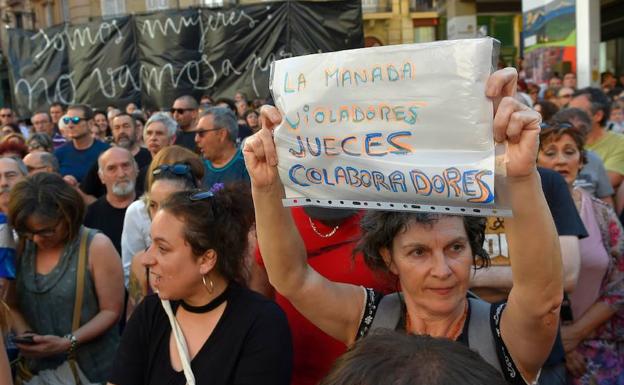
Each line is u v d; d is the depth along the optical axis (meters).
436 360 0.93
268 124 1.65
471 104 1.38
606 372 3.10
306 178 1.60
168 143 5.47
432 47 1.42
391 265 1.82
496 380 0.93
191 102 6.71
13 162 4.04
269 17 8.55
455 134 1.41
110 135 9.08
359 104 1.50
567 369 3.11
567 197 2.60
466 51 1.38
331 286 1.89
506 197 1.45
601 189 4.11
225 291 2.05
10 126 9.07
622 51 17.22
